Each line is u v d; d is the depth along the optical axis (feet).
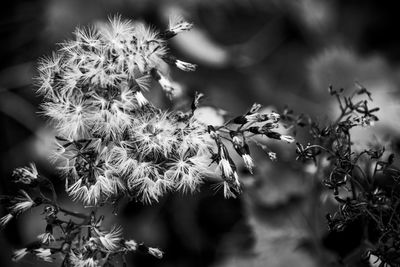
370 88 1.33
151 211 1.25
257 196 1.16
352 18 1.61
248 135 0.91
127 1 1.32
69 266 0.87
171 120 0.85
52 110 0.85
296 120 1.01
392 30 1.59
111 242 0.86
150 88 1.05
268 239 1.17
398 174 0.92
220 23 1.55
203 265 1.23
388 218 0.94
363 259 0.93
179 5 1.35
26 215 1.25
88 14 1.31
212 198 1.25
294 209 1.16
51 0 1.33
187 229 1.25
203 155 0.86
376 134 1.17
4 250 1.22
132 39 0.86
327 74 1.36
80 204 1.19
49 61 0.87
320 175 1.04
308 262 1.15
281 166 1.16
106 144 0.85
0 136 1.33
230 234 1.24
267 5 1.55
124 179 0.87
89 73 0.84
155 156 0.85
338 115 1.29
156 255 0.87
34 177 0.88
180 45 1.34
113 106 0.84
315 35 1.58
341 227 0.91
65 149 0.86
